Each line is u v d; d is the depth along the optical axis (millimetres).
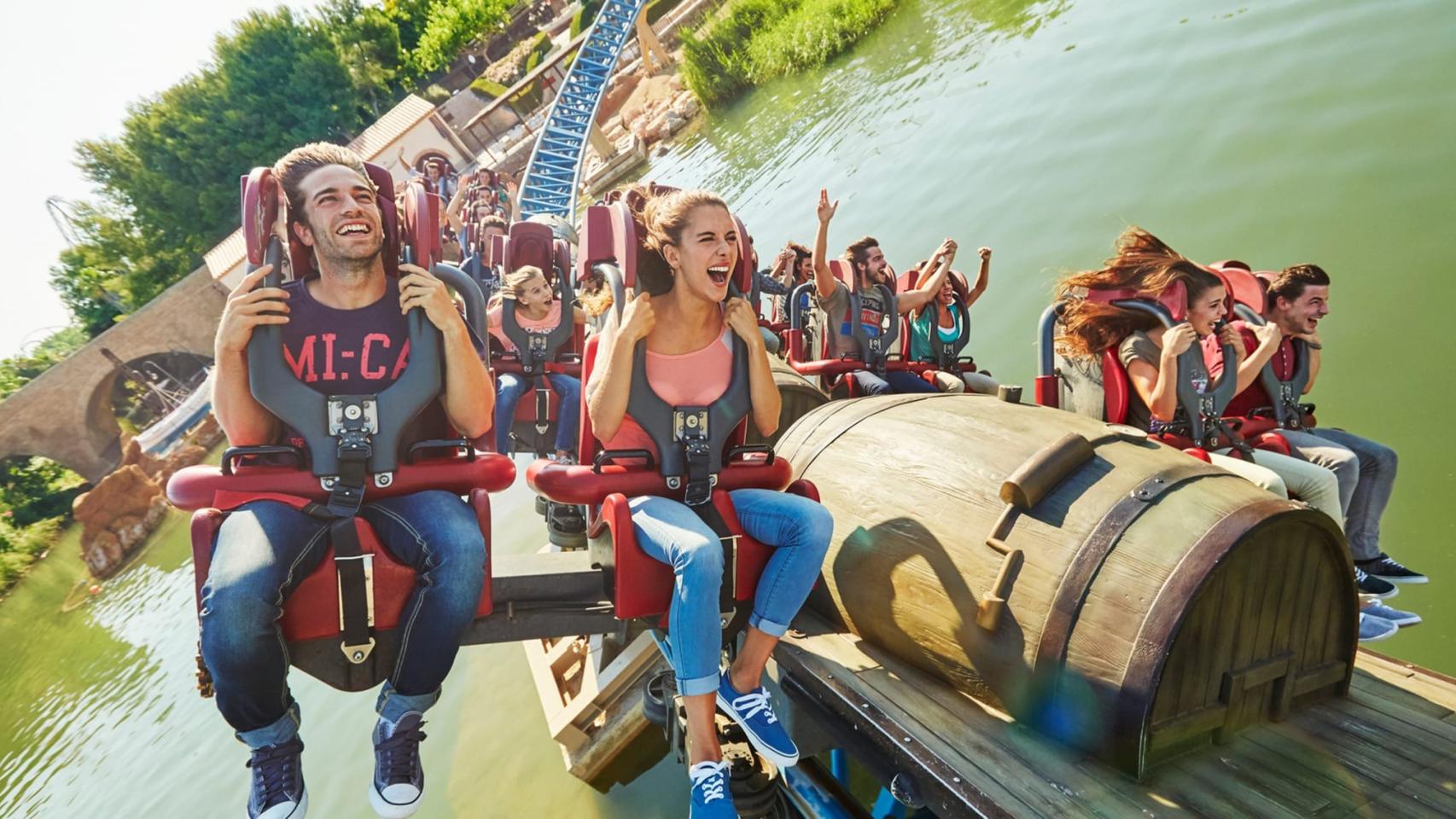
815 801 3332
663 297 2779
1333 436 3881
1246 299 4043
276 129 53094
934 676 2840
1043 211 9641
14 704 16766
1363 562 3697
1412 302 5863
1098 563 2377
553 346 5867
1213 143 8727
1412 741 2383
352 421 2484
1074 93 11617
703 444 2787
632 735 4902
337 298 2527
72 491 39656
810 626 3371
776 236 14648
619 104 35844
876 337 5848
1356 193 6984
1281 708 2492
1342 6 9297
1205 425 3518
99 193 51844
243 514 2416
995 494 2725
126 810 7930
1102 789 2227
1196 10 11617
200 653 2412
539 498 5656
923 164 12859
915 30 20547
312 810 6117
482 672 7215
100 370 39500
